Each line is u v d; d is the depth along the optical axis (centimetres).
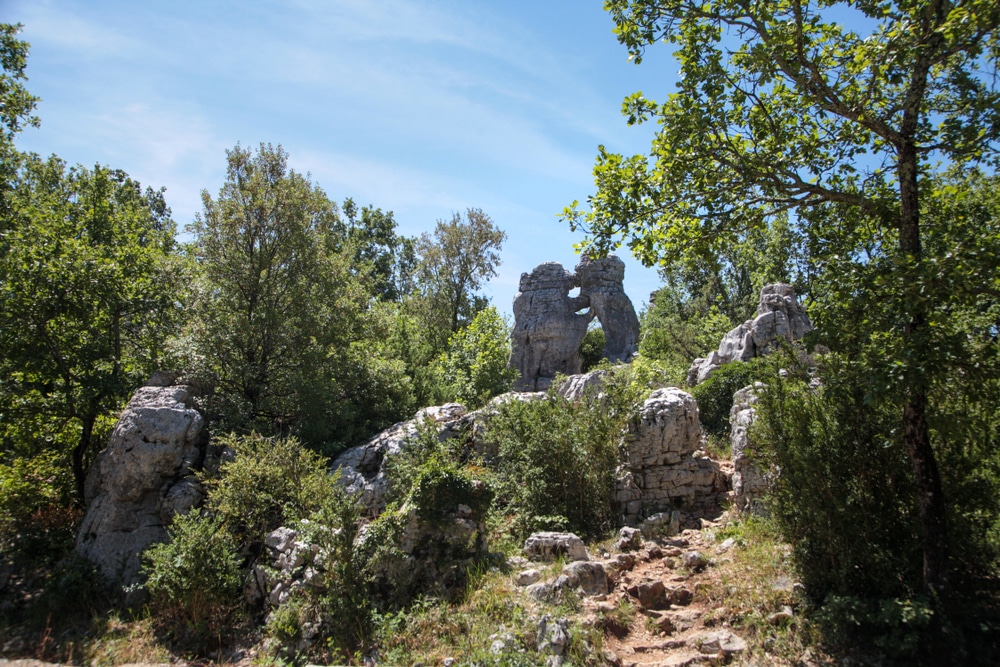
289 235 1912
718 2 945
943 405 805
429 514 1098
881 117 947
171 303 1847
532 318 3403
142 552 1307
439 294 4128
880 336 767
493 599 949
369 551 1050
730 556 1043
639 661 820
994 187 1112
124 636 1103
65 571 1264
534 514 1277
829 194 923
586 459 1296
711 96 925
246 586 1163
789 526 891
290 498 1295
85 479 1686
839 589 825
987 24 725
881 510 834
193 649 1057
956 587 782
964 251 714
